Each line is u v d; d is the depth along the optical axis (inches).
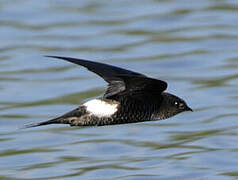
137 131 689.6
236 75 855.7
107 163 608.7
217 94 796.6
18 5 1141.7
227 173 577.3
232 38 984.3
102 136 677.3
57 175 587.5
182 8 1114.7
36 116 745.6
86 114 394.6
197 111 741.9
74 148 649.6
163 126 703.7
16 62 922.1
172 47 965.2
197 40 983.6
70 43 989.8
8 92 818.2
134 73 371.2
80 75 876.0
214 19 1066.1
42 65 911.0
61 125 709.9
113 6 1141.1
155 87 385.4
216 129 689.0
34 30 1042.1
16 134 689.6
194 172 581.0
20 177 587.8
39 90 824.3
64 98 799.7
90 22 1071.6
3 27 1054.4
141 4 1144.2
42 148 653.3
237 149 628.7
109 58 929.5
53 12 1114.7
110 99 397.1
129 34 1018.1
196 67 893.8
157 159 613.0
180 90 818.2
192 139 663.8
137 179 567.5
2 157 633.0
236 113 730.2
